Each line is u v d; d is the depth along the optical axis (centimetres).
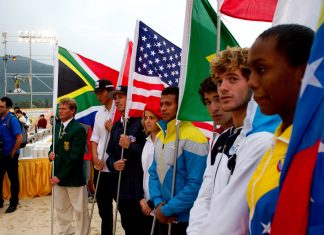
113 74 461
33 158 620
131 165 316
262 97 83
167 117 239
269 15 214
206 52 224
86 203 392
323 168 67
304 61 78
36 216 515
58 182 381
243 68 131
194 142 216
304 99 68
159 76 310
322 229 65
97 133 409
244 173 107
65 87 432
